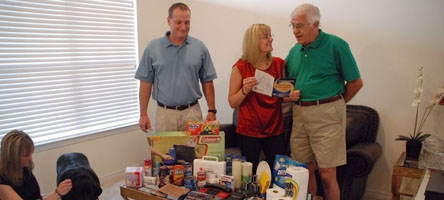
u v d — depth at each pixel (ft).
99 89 10.89
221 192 6.18
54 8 9.43
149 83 8.61
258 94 7.07
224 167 6.58
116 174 11.48
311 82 6.98
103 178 11.07
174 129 8.39
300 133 7.54
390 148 9.66
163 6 12.55
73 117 10.27
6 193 6.46
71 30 9.91
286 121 9.64
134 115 12.16
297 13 6.70
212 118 8.79
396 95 9.42
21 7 8.76
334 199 7.41
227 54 12.19
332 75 6.96
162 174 6.66
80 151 10.34
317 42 6.84
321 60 6.86
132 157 12.02
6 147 6.50
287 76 7.66
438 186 4.87
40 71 9.33
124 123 11.68
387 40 9.34
